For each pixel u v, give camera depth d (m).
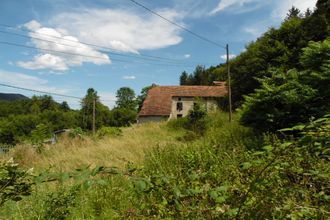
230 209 2.22
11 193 1.88
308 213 2.21
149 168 5.66
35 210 3.88
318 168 2.67
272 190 2.39
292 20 28.30
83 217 3.94
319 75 8.84
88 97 72.50
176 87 45.72
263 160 2.33
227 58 24.78
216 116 25.16
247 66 28.88
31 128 68.88
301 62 10.25
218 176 3.62
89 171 1.73
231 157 5.23
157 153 6.56
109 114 75.19
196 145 7.07
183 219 2.42
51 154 12.91
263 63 27.34
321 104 9.04
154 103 43.34
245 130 11.28
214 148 6.34
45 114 74.31
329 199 2.52
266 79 10.90
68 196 4.02
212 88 44.50
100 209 4.36
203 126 21.75
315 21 25.92
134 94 96.44
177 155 6.22
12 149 13.53
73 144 14.88
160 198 2.94
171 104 43.09
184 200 2.62
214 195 2.18
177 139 15.83
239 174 3.38
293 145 2.04
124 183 4.82
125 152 10.62
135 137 17.33
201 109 23.78
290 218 2.27
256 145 6.64
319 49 9.53
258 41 32.66
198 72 83.19
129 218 3.12
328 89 8.87
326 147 1.98
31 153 12.77
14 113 96.38
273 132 9.73
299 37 26.62
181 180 3.21
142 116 42.25
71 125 72.19
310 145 1.97
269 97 9.71
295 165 2.52
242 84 29.70
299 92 9.30
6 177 1.82
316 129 1.95
